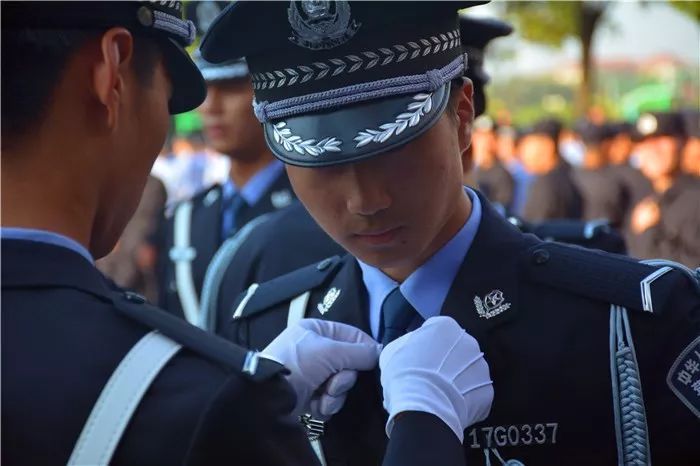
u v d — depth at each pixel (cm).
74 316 112
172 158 1012
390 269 162
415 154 140
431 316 158
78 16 114
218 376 111
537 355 152
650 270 154
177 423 108
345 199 142
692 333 149
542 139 711
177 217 329
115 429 107
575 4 1452
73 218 118
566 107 2144
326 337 158
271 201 313
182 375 111
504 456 151
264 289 179
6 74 113
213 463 108
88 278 116
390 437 139
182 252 323
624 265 156
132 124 121
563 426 150
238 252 276
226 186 324
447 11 144
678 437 147
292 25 141
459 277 158
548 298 155
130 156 122
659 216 402
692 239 390
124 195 123
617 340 149
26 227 115
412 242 145
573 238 290
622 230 598
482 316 155
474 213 163
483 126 890
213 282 280
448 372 143
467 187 169
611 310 151
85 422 107
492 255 160
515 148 928
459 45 152
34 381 108
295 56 143
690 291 153
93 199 120
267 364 114
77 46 115
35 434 107
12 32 113
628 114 1688
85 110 117
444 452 134
